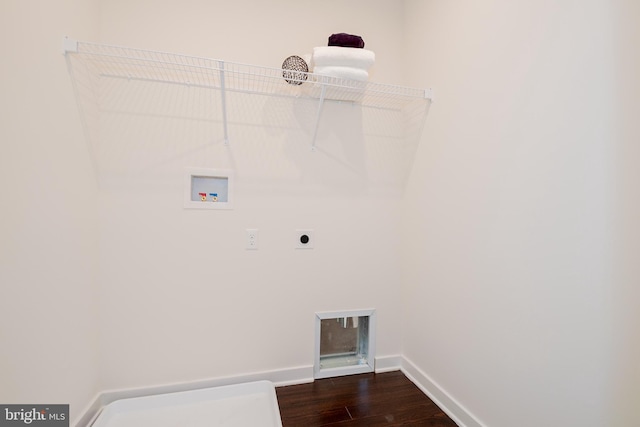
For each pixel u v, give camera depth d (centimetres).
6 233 84
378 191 177
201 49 147
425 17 160
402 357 181
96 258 135
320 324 171
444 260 144
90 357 131
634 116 74
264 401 149
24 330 92
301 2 162
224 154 151
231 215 153
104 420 131
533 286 100
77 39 118
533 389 100
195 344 150
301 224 164
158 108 143
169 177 145
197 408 143
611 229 79
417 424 132
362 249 175
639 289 73
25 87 91
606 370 80
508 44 109
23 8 89
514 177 107
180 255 147
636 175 74
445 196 144
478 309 123
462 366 132
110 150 138
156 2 142
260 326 159
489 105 118
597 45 82
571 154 88
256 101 155
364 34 173
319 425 131
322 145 166
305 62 155
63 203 111
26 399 92
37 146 96
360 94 162
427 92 154
